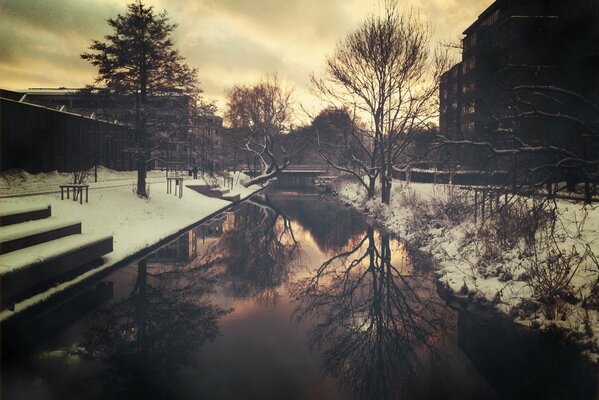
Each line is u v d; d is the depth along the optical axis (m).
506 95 12.07
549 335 8.63
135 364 7.79
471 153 14.48
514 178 12.36
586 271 10.20
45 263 10.55
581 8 12.95
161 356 8.16
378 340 9.10
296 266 16.97
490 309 10.66
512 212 14.51
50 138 30.09
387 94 30.88
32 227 12.49
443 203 22.17
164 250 18.64
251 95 60.12
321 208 39.50
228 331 9.57
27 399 6.44
